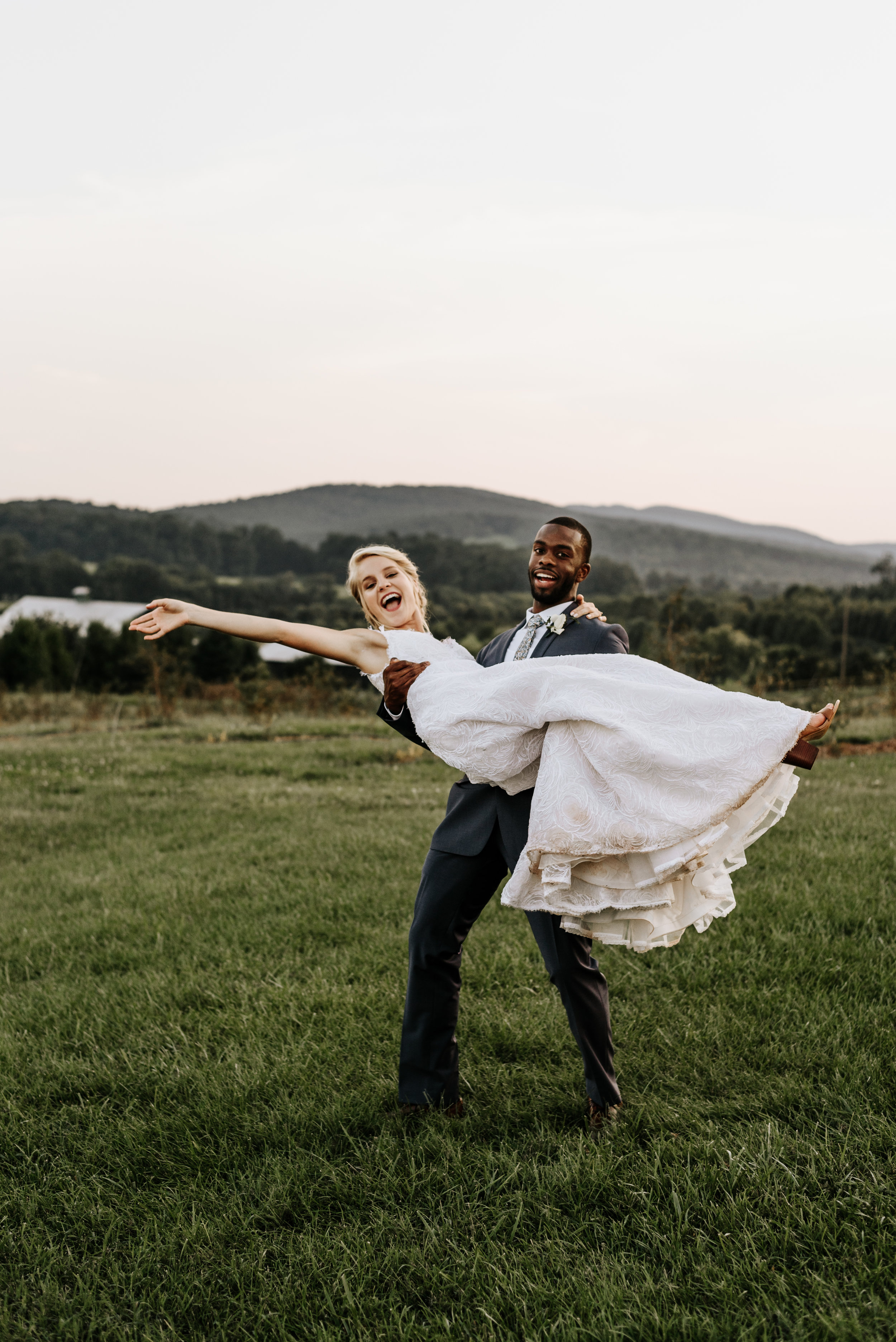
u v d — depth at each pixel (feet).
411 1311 6.96
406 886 18.57
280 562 617.62
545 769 8.50
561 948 9.20
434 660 9.73
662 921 8.60
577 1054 11.00
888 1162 8.14
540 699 8.64
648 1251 7.42
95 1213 8.34
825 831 21.63
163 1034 12.08
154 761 40.22
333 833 24.39
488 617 268.82
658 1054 10.91
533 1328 6.60
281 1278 7.37
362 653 9.77
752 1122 9.14
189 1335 6.93
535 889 8.63
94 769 38.58
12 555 455.63
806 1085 9.66
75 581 411.95
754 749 8.14
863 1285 6.78
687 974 13.17
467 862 9.53
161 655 78.89
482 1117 9.66
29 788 34.60
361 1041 11.51
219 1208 8.31
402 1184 8.46
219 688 88.43
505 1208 8.09
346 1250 7.50
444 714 8.97
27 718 74.43
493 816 9.41
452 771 36.63
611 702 8.48
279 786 34.45
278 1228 8.09
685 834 7.97
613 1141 8.94
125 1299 7.25
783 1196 7.80
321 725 55.47
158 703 73.46
